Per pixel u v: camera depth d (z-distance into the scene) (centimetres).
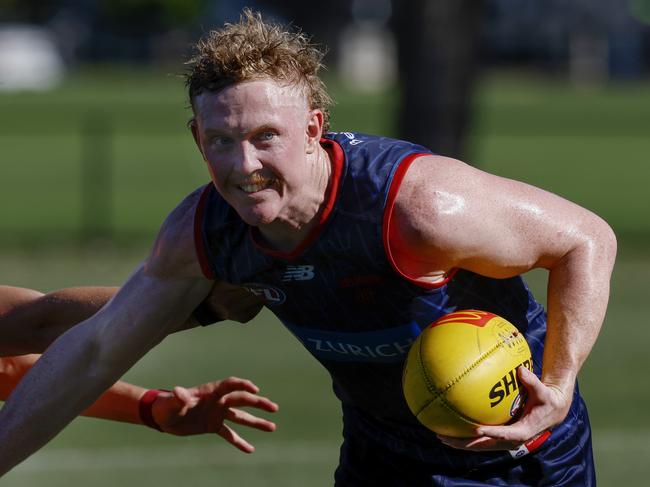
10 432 1373
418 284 1269
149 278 1370
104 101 14362
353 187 1240
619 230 5766
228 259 1321
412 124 5738
